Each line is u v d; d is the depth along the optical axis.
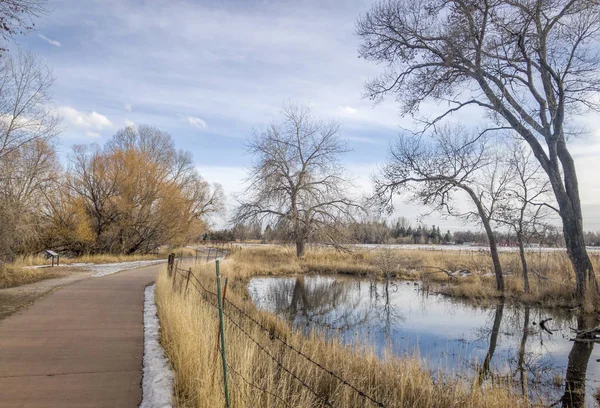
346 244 34.34
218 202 50.16
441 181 19.12
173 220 39.94
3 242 17.39
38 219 25.50
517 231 18.30
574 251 15.47
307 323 13.15
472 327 12.95
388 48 17.83
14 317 9.11
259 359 6.01
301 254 35.44
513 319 14.05
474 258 28.58
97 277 18.42
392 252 27.62
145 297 12.58
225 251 48.50
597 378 8.28
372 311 15.68
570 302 15.47
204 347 5.23
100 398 4.74
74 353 6.48
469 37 15.20
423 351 10.11
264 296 18.77
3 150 18.84
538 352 10.24
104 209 35.12
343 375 6.14
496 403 6.04
